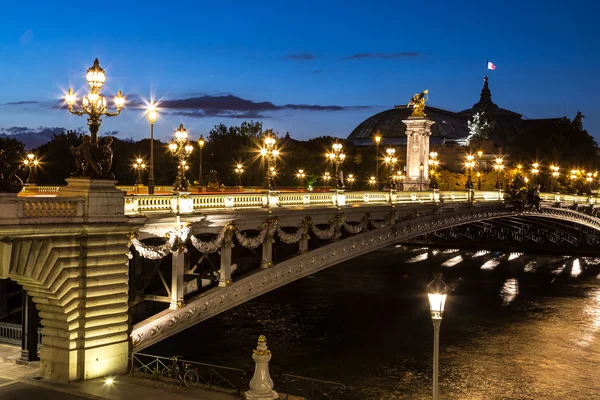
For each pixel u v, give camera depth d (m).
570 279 85.56
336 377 42.41
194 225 34.94
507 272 91.38
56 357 29.25
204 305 35.56
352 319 58.84
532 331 55.78
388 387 40.72
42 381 28.83
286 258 43.69
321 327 55.59
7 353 32.78
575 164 171.00
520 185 113.31
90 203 28.30
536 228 114.44
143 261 37.75
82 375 29.05
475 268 94.62
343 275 85.19
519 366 45.78
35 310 31.28
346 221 50.22
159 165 117.12
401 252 112.62
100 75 29.08
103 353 29.59
